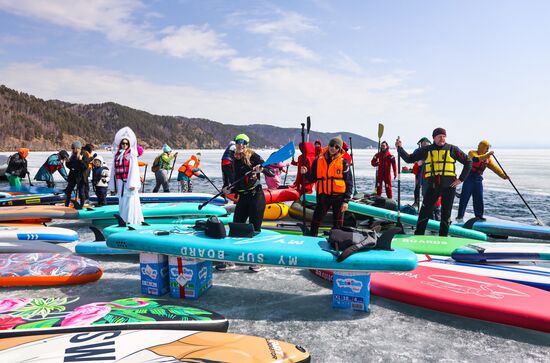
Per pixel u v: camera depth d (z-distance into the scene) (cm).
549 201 1144
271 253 328
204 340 233
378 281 367
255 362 207
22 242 486
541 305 307
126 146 588
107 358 210
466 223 666
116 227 518
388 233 337
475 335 293
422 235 551
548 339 288
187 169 1088
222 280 417
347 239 330
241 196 432
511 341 284
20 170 1156
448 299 322
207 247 338
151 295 366
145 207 707
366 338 286
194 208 716
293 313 330
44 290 382
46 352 216
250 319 317
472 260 442
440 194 550
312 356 260
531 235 625
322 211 486
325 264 320
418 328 304
